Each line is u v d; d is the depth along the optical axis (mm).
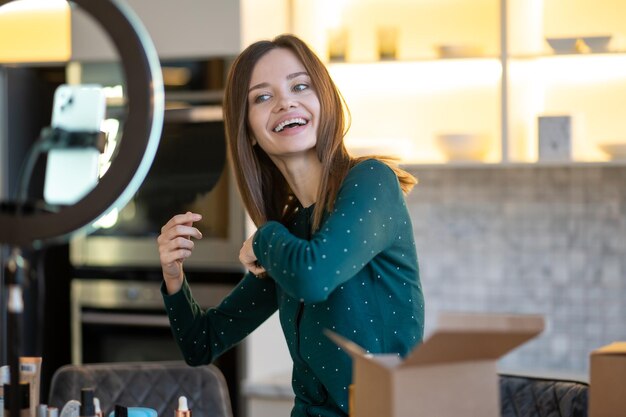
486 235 4410
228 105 2111
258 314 2273
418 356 1364
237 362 3990
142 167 1669
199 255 4016
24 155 4074
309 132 2027
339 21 4449
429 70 4340
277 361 4219
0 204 1689
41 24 3691
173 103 4027
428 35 4383
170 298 2182
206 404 2643
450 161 4172
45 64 3957
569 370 4301
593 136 4219
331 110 2043
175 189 4043
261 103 2053
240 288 2271
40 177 1854
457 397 1429
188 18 4008
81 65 3896
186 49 4012
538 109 4273
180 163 4031
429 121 4410
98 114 1692
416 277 2004
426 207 4473
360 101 4465
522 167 4340
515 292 4379
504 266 4391
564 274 4328
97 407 1877
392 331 1934
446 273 4457
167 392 2650
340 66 4336
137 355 4117
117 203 1681
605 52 4020
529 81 4238
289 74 2035
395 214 1930
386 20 4418
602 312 4285
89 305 4172
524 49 4160
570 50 4059
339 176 1997
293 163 2072
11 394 1588
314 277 1761
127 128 1667
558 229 4332
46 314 4199
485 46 4285
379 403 1423
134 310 4109
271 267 1834
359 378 1491
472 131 4355
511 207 4383
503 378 2266
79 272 4180
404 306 1954
